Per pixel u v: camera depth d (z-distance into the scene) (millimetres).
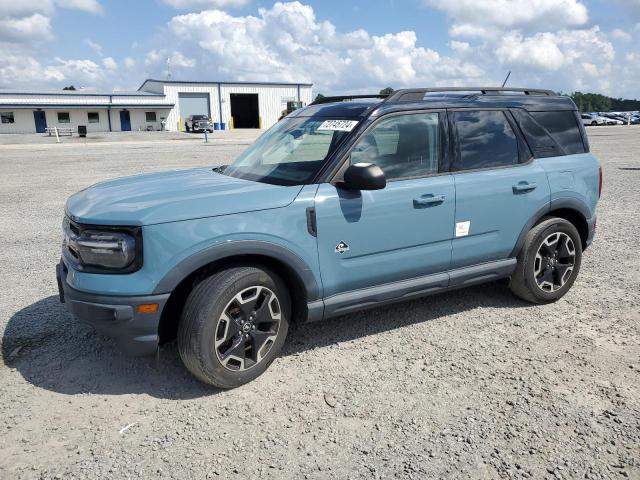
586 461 2738
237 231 3305
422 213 3975
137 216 3152
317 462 2760
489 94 4613
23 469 2723
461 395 3363
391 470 2691
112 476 2668
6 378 3633
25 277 5812
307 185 3641
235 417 3164
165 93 57875
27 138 42438
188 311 3264
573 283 5027
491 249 4410
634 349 3955
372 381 3551
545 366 3719
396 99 4043
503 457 2775
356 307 3865
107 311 3154
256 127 64500
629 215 8719
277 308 3572
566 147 4879
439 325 4426
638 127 48406
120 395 3416
